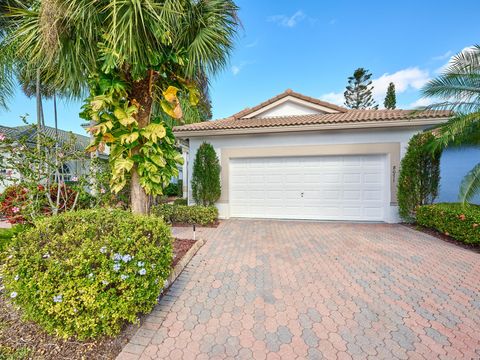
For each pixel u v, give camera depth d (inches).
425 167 270.8
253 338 93.8
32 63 150.2
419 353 85.2
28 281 84.8
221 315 108.7
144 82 152.4
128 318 91.4
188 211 296.5
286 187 330.6
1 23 188.5
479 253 185.9
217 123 364.5
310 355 84.8
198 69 163.6
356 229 266.2
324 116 348.2
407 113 281.0
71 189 223.0
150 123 153.6
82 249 91.1
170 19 130.2
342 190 314.7
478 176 213.2
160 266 108.6
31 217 193.3
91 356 83.6
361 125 285.3
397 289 131.0
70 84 153.6
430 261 170.2
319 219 321.1
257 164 337.7
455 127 213.9
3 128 414.6
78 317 83.6
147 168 148.6
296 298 122.6
